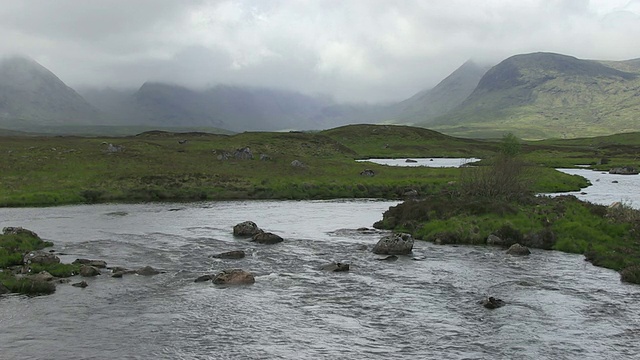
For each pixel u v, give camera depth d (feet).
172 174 285.43
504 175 178.60
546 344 66.23
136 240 141.38
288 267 109.70
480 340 67.92
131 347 65.72
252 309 81.10
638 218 137.90
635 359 61.62
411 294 88.99
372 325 73.82
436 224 149.28
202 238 145.07
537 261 114.52
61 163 298.76
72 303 83.46
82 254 122.11
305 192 266.98
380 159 552.82
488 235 138.10
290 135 537.65
